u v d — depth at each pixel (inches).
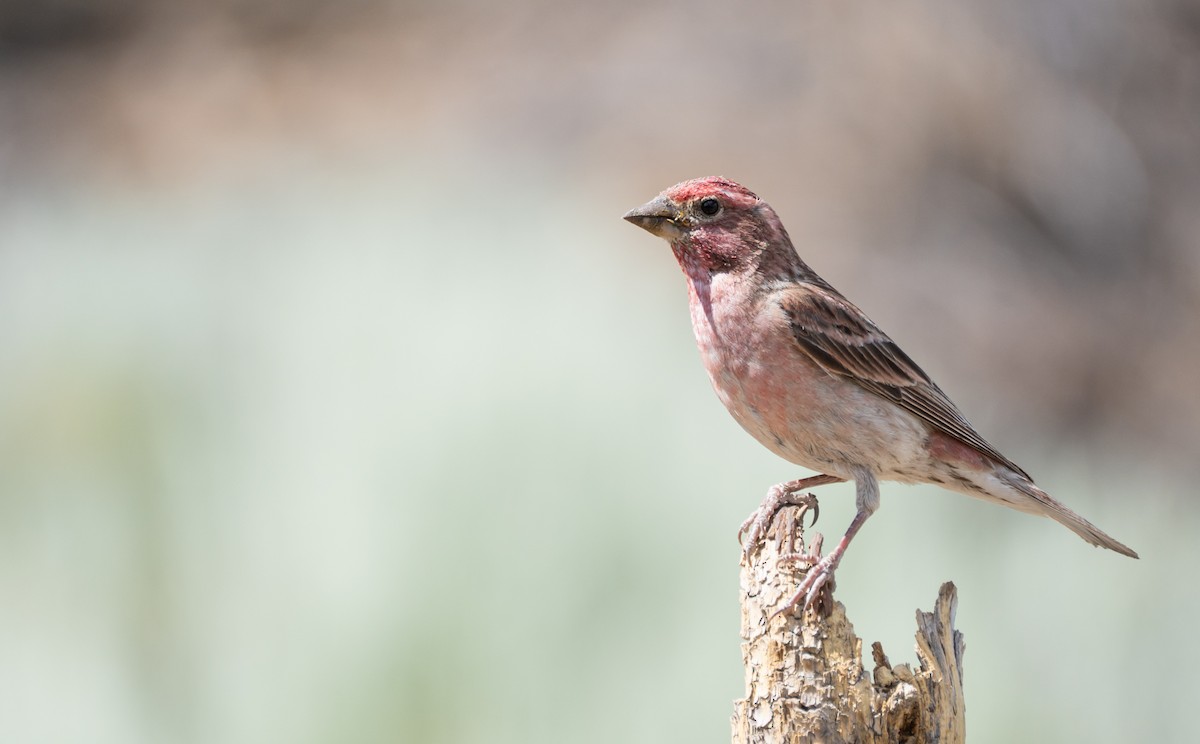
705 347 348.5
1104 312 785.6
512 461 470.9
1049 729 445.4
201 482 480.4
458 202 652.1
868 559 464.4
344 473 473.4
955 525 474.6
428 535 457.4
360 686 432.8
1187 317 791.1
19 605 453.4
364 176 770.8
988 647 456.8
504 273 543.5
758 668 270.4
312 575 456.8
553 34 929.5
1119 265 810.8
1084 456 711.1
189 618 451.5
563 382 489.1
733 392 347.9
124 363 506.6
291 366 510.6
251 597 454.9
